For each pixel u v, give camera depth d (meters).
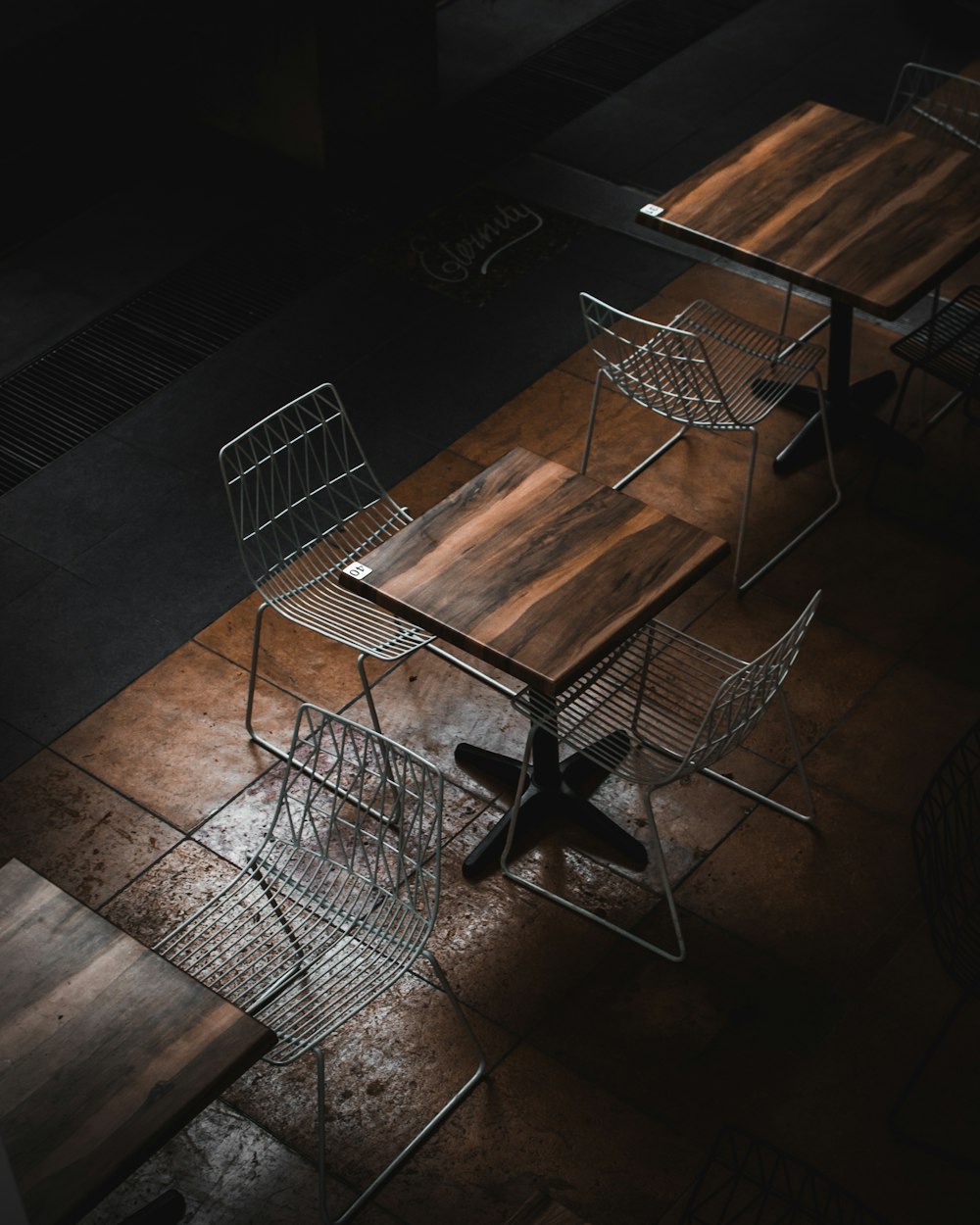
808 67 7.51
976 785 4.32
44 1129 2.68
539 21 7.91
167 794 4.34
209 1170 3.48
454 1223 3.37
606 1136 3.53
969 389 4.91
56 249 6.45
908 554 5.05
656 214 5.06
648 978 3.85
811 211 5.06
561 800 4.24
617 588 3.81
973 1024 3.73
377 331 6.00
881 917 3.99
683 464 5.40
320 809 4.29
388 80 6.82
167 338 6.00
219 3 6.62
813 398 5.57
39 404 5.71
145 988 2.91
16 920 3.03
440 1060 3.68
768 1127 3.54
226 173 6.86
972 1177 3.44
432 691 4.65
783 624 4.79
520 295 6.16
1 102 7.13
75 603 4.93
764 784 4.32
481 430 5.55
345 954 3.46
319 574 4.56
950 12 7.84
